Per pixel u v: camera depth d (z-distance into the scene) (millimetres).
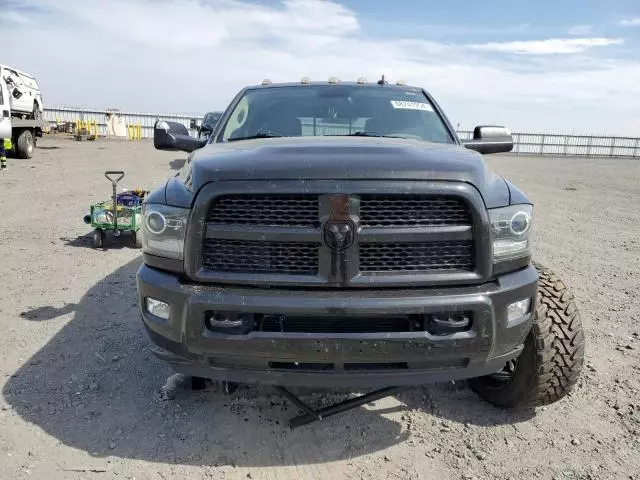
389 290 2424
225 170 2451
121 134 37031
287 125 3902
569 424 3100
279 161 2471
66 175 13938
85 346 3951
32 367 3607
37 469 2596
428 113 4141
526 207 2613
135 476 2574
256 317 2434
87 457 2705
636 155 41906
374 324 2430
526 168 24641
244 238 2420
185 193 2553
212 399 3275
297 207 2410
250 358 2443
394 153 2631
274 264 2449
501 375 3193
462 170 2477
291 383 2527
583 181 18375
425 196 2428
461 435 2984
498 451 2844
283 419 3084
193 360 2555
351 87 4371
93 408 3145
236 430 2967
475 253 2465
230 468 2658
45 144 25625
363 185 2373
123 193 7285
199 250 2459
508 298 2486
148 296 2600
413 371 2479
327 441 2895
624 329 4496
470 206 2428
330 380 2490
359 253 2416
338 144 2932
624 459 2781
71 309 4652
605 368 3775
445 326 2406
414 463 2730
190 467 2654
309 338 2375
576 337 2898
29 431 2895
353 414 3160
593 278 6031
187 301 2438
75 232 7645
